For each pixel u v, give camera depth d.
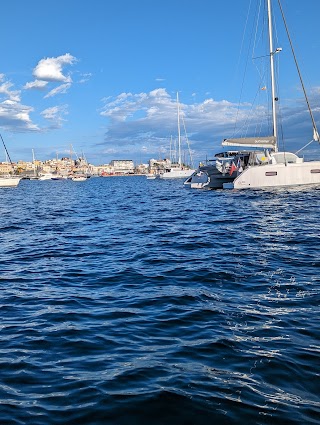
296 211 18.83
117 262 9.95
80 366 4.38
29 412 3.47
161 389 3.80
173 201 29.84
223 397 3.65
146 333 5.29
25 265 9.95
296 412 3.40
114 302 6.72
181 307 6.31
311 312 5.91
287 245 11.17
